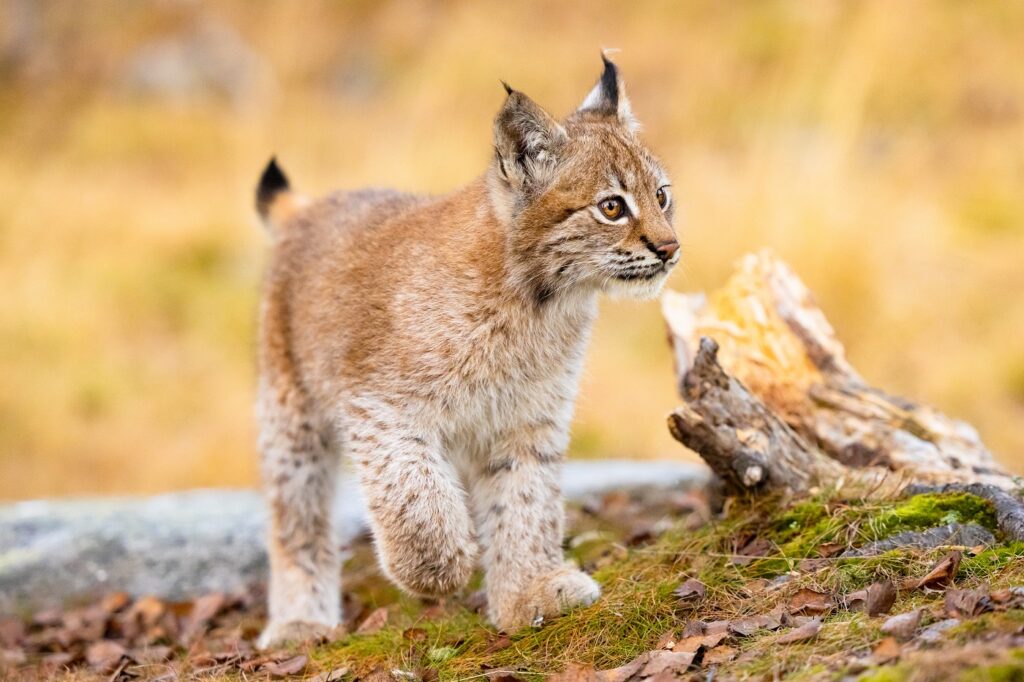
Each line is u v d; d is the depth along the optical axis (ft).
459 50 90.84
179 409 62.95
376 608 33.73
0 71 107.34
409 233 30.37
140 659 31.14
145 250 78.59
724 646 22.79
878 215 64.80
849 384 32.94
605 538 35.14
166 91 106.73
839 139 66.44
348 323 30.35
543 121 28.32
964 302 60.49
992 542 25.02
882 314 58.59
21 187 86.17
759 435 29.25
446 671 25.27
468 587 33.37
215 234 80.33
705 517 31.71
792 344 33.30
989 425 52.49
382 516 28.45
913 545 25.13
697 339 33.53
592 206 28.40
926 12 84.43
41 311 70.13
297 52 95.76
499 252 28.37
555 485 29.53
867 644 20.89
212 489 56.49
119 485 57.77
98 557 38.14
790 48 81.87
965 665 18.44
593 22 96.43
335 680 25.77
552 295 28.89
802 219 61.46
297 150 84.58
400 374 28.63
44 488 57.57
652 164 29.76
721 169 72.69
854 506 27.40
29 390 63.26
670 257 28.73
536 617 27.27
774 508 28.73
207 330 70.38
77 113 101.19
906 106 80.59
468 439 29.68
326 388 32.01
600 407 56.39
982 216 71.00
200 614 35.35
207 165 91.66
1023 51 83.92
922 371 56.24
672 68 89.86
